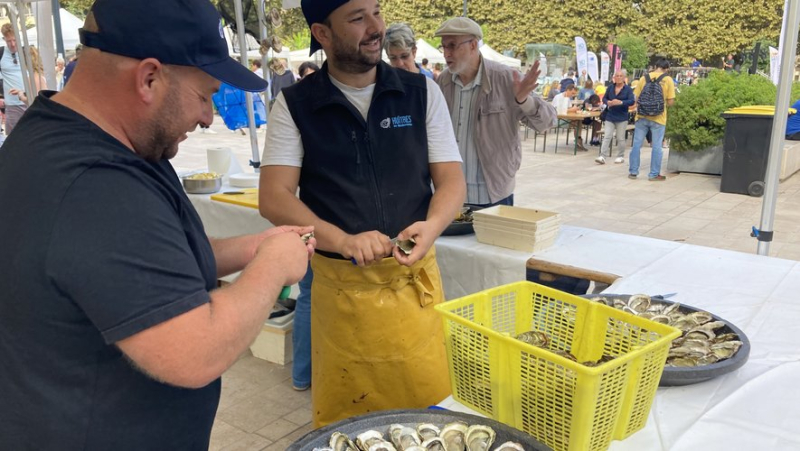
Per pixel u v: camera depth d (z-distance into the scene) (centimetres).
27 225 77
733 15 2406
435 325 186
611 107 909
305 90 174
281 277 96
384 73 174
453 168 183
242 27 382
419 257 158
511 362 110
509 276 235
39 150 80
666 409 119
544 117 311
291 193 173
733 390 125
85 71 84
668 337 108
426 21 2666
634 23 2575
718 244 501
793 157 789
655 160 780
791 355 140
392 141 173
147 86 84
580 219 589
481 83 309
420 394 184
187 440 100
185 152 988
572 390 100
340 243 160
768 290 186
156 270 78
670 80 789
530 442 99
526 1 2633
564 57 2327
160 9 82
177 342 78
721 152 799
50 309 80
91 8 84
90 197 77
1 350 85
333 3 156
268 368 316
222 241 124
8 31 652
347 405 186
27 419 86
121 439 90
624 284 196
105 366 86
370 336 177
